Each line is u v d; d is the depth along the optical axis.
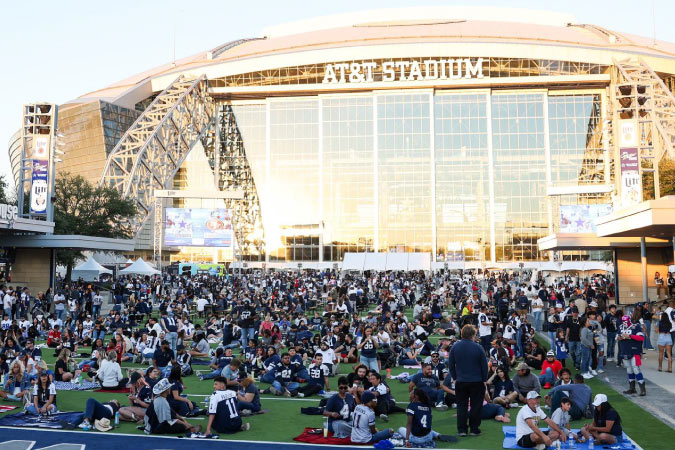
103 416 14.01
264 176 106.81
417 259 64.06
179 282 57.81
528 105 102.69
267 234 105.56
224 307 41.16
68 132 108.62
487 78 101.19
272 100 107.75
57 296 37.47
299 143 106.44
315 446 12.27
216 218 71.44
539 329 32.09
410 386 16.03
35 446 12.19
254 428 13.80
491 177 101.56
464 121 103.31
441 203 102.25
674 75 102.75
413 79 103.06
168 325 24.77
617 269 42.53
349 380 16.12
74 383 19.02
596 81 99.56
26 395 15.81
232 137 108.81
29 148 51.19
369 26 128.62
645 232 30.09
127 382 18.73
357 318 28.31
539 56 102.69
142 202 89.50
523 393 15.77
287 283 57.44
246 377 15.66
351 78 104.31
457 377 12.84
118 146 90.19
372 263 64.12
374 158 103.75
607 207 59.97
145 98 113.19
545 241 47.59
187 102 102.81
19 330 25.61
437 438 12.45
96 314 39.16
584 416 14.31
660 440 12.27
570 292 44.28
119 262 71.44
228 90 106.00
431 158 102.50
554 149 101.62
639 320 16.50
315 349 23.88
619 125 44.94
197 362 24.31
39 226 42.22
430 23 125.44
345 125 105.25
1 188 53.91
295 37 125.25
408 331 26.33
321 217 104.31
